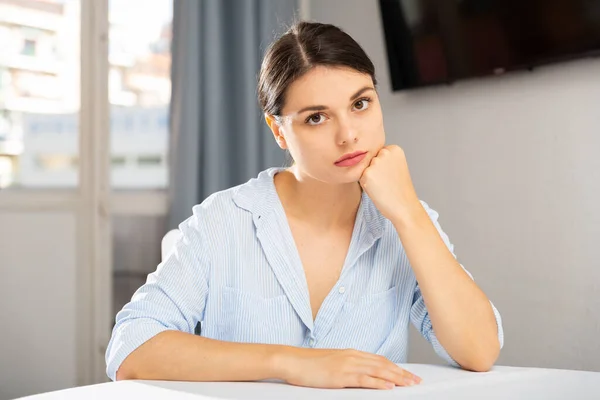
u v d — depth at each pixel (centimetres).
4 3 287
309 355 86
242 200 114
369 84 97
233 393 79
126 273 299
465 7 213
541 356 201
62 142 295
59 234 291
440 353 103
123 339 94
